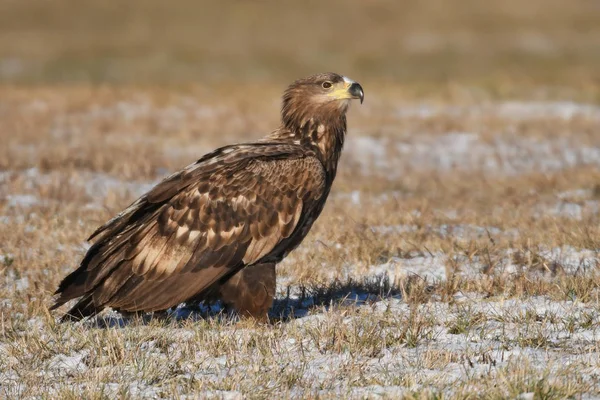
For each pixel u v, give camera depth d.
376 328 12.25
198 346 11.95
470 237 18.23
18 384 10.95
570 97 42.06
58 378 11.10
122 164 26.94
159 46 80.88
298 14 96.19
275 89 47.28
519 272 15.05
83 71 68.88
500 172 28.33
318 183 13.23
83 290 12.63
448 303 13.80
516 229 19.27
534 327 12.23
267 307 13.07
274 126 35.44
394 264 16.50
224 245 12.79
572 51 76.06
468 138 32.97
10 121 34.16
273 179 12.99
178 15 95.94
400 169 28.72
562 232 18.02
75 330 12.79
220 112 38.50
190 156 29.94
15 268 16.47
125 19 93.56
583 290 13.74
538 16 92.62
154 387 10.68
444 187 25.62
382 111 38.31
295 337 12.26
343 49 79.38
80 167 26.88
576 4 98.31
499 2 98.94
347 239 18.03
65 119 35.56
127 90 43.28
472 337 12.07
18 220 19.91
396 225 19.91
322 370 10.98
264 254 12.94
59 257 16.84
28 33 86.19
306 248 17.78
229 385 10.48
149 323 12.96
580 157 29.36
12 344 12.23
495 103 40.03
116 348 11.66
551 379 10.07
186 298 12.79
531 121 35.28
